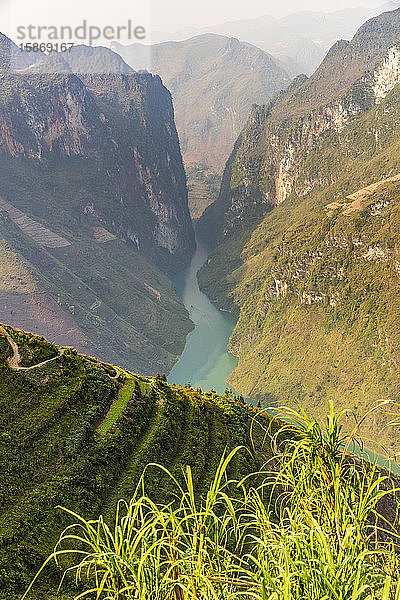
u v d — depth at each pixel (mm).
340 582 5438
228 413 56469
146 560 5922
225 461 6367
